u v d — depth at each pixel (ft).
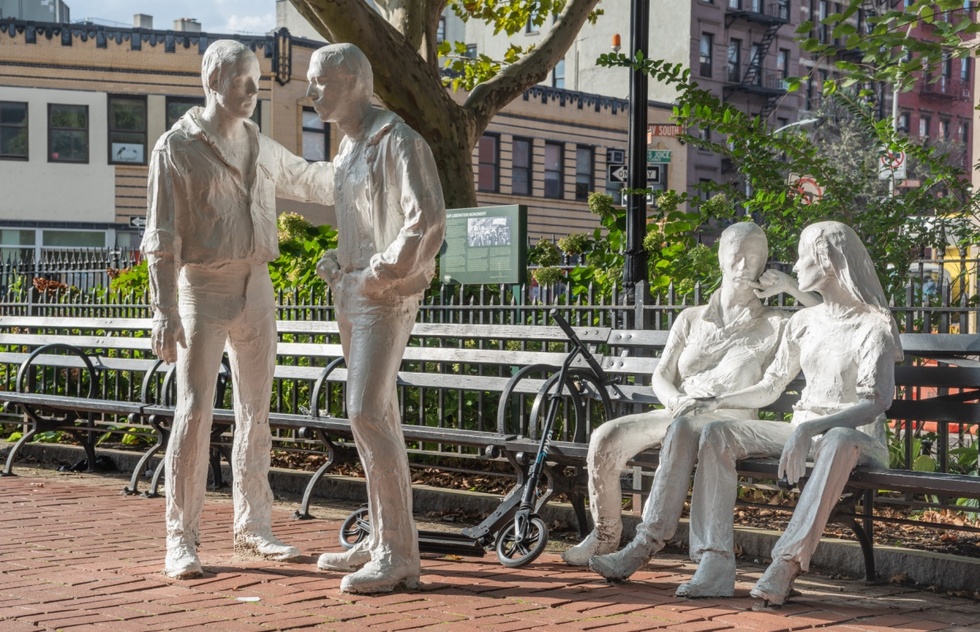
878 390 17.20
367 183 17.12
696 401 18.25
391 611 15.80
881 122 27.50
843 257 17.76
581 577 18.33
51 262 52.37
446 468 24.56
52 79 132.98
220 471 28.40
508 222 30.81
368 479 17.24
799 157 26.76
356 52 17.33
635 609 16.17
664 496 17.79
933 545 20.38
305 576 18.10
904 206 25.99
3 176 132.87
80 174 134.21
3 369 37.93
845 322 17.93
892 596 17.79
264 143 19.04
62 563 18.98
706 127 27.73
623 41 172.14
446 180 36.68
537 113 154.51
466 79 51.78
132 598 16.44
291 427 25.16
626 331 22.89
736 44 176.35
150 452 27.04
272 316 19.47
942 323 19.83
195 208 18.16
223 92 18.11
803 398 18.30
